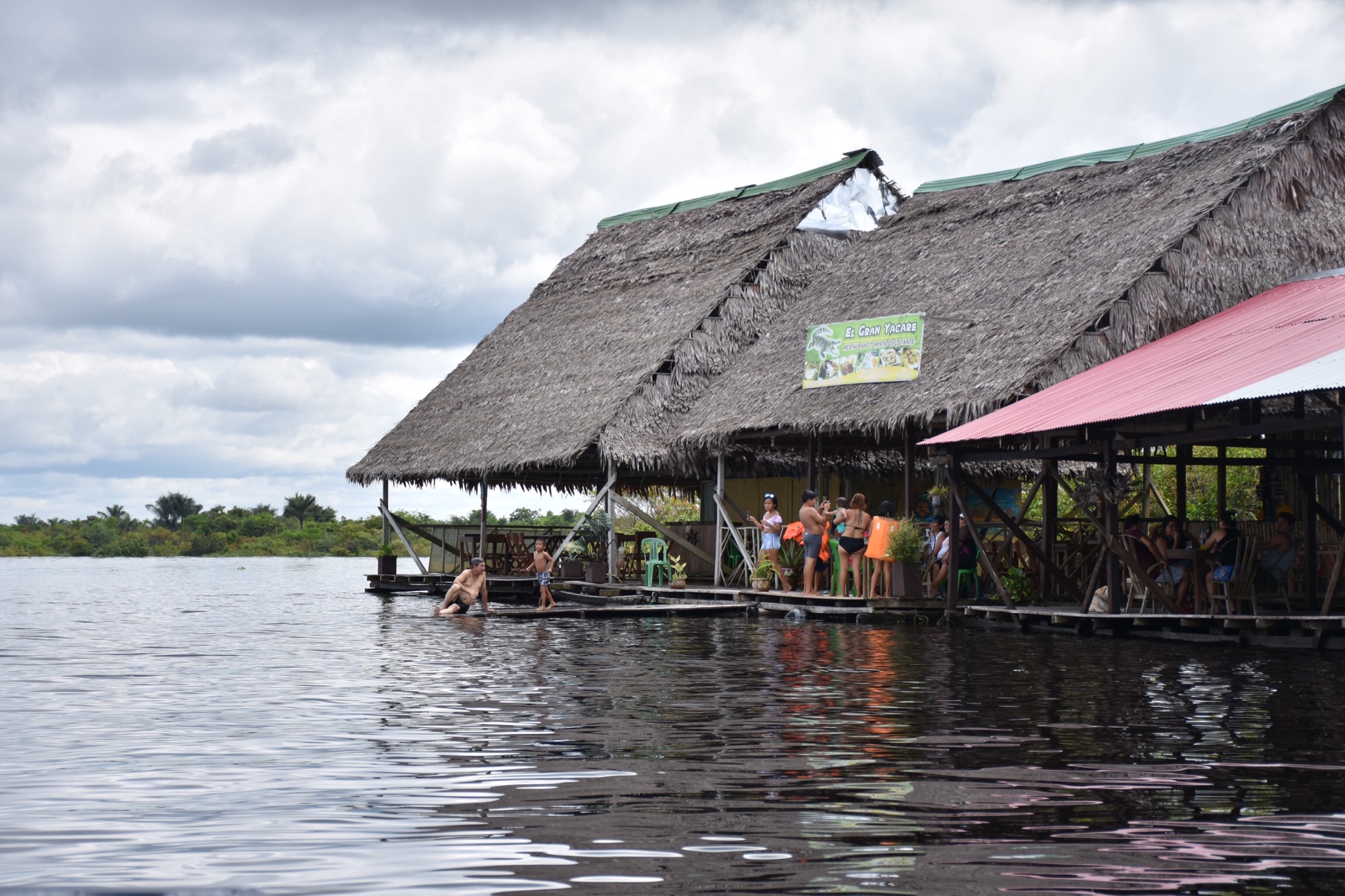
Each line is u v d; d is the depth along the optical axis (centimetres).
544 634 1892
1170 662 1443
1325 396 1545
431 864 590
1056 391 1927
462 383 3597
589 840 630
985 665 1419
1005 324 2211
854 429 2198
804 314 2812
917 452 2820
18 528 8250
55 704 1120
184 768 812
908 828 653
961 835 639
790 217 3116
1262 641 1642
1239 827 652
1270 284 2189
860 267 2883
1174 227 2155
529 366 3378
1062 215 2536
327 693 1190
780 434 2450
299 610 2516
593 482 3497
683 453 2666
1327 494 2155
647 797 723
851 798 719
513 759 837
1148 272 2089
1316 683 1245
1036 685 1233
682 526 3050
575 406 2900
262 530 8194
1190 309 2116
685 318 2967
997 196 2780
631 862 592
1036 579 2164
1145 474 2530
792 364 2589
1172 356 1909
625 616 2292
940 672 1353
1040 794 728
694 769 801
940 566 2183
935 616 2109
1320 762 823
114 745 898
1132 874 573
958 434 1883
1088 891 550
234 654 1588
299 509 8538
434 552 3375
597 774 789
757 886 557
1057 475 2152
